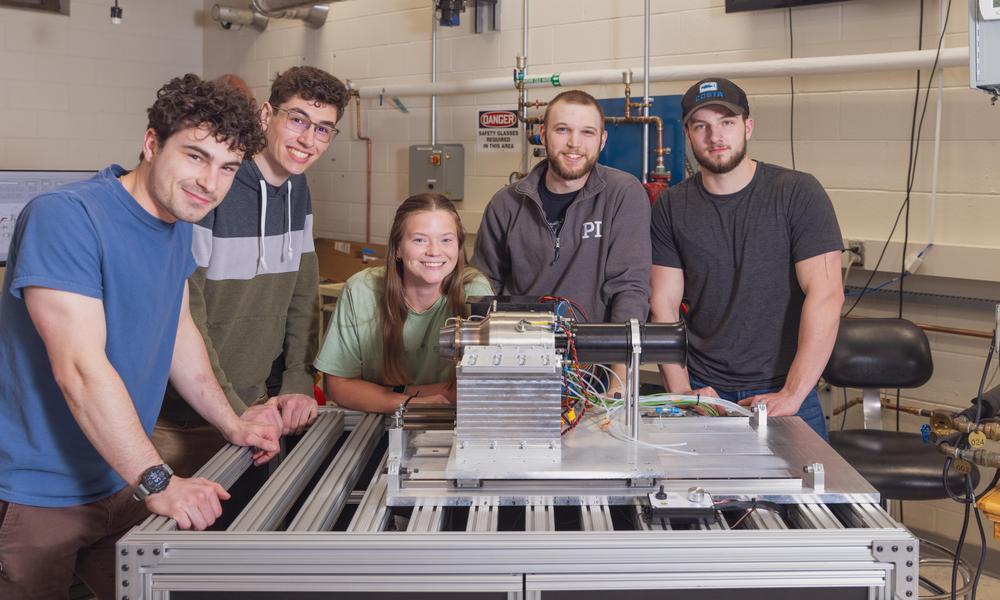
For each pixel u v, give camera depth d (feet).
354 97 15.47
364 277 6.89
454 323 5.20
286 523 5.63
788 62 10.41
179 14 17.95
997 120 9.53
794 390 7.13
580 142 7.54
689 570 4.28
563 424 5.40
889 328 9.40
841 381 9.41
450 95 14.15
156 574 4.37
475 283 6.77
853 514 4.72
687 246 8.00
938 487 8.18
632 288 7.45
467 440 4.98
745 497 4.80
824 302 7.39
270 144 7.23
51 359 4.84
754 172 7.81
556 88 12.82
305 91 7.06
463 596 4.33
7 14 15.57
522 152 13.53
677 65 11.53
